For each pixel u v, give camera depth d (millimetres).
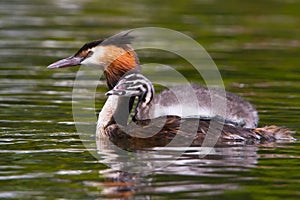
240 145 15305
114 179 12789
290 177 12953
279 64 26750
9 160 13992
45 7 38781
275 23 36281
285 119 18125
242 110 17141
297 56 28422
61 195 11914
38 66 25250
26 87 22031
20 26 33000
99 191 12109
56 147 15086
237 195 11953
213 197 11820
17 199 11727
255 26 35281
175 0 42656
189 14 37781
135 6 40062
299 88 22531
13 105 19484
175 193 12016
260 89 22359
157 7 39938
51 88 21984
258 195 11930
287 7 41406
